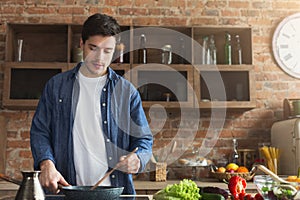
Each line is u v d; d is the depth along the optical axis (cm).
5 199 152
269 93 383
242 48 373
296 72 384
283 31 388
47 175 178
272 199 165
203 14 388
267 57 388
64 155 203
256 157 373
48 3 380
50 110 209
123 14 383
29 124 365
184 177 362
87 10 382
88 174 202
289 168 332
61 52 374
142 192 308
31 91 342
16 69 344
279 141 351
